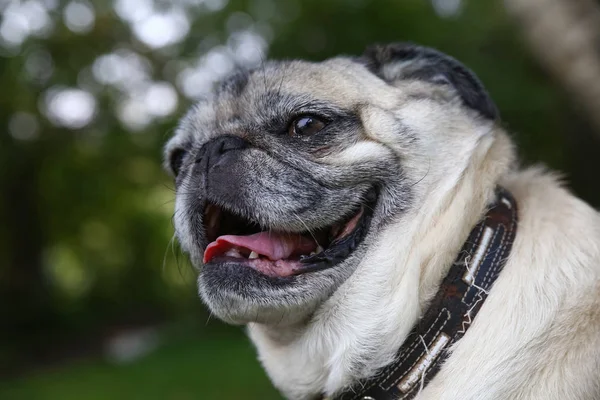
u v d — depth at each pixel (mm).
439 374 442
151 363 1964
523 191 494
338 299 469
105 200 3377
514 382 430
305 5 1614
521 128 1393
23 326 2820
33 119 2670
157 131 2434
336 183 474
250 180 475
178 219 499
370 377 457
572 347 435
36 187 2994
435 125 488
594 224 468
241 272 467
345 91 492
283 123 487
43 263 3127
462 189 471
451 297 450
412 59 524
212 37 2012
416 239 467
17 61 2400
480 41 1508
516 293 444
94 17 2486
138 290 4262
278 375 496
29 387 1778
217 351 2031
